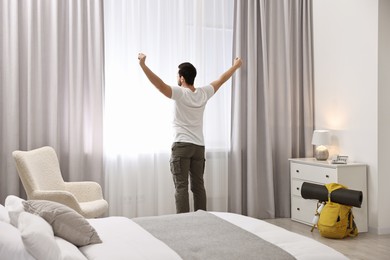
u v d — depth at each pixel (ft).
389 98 14.76
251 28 16.62
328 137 15.97
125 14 14.90
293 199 16.43
